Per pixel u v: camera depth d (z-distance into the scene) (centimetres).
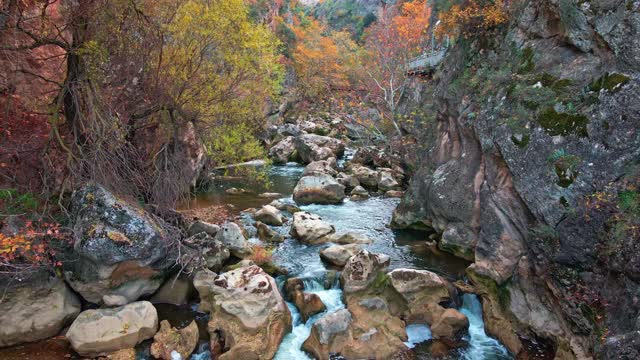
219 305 878
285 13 6144
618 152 746
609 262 684
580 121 827
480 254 1027
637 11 785
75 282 898
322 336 832
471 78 1374
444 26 1656
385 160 2680
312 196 1936
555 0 1016
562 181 822
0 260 785
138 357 800
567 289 764
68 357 777
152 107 1120
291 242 1384
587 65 889
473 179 1230
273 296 898
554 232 812
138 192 1101
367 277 988
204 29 1136
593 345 675
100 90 1039
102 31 1009
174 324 914
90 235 873
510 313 909
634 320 601
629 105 746
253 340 825
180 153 1231
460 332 906
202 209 1695
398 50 3148
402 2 4053
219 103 1289
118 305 907
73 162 970
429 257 1261
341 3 9000
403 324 908
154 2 1093
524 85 1020
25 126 1016
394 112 2694
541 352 822
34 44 906
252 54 1365
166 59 1138
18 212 887
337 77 4900
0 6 880
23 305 819
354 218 1695
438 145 1517
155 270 968
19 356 771
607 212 712
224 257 1156
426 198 1459
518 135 953
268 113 3744
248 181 2317
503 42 1278
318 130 3984
